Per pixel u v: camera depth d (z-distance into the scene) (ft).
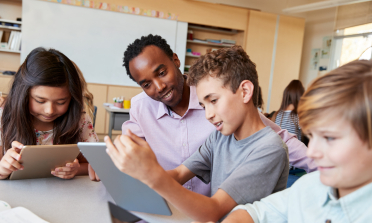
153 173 1.99
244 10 20.04
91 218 2.49
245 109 2.69
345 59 20.07
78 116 4.18
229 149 3.04
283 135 4.14
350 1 16.55
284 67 21.50
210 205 2.30
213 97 2.61
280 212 2.25
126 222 2.01
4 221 2.18
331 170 1.55
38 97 3.59
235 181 2.51
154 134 4.22
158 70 3.58
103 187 3.32
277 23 20.89
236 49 2.79
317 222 1.93
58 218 2.44
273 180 2.58
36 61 3.57
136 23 17.94
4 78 15.80
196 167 3.31
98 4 17.12
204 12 19.16
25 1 15.98
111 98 17.85
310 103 1.58
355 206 1.67
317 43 22.29
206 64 2.63
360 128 1.41
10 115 3.78
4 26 16.05
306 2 21.81
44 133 4.30
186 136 4.13
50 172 3.49
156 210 2.58
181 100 4.10
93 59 17.52
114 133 17.98
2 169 3.17
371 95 1.40
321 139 1.56
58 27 16.70
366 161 1.46
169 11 18.43
